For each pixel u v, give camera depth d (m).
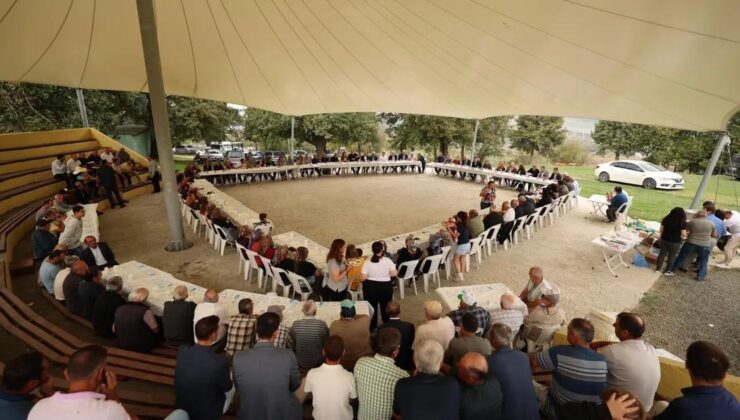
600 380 2.34
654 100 5.37
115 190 10.80
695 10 3.38
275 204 11.92
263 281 6.48
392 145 29.05
